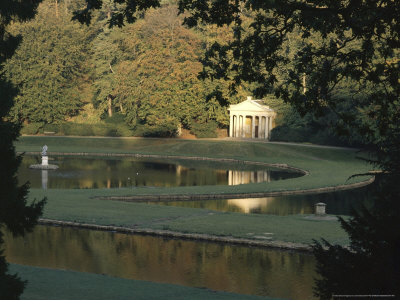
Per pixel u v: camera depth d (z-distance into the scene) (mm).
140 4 26953
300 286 34781
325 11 26953
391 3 25375
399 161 16594
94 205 64188
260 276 37219
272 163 128750
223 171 114250
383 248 16422
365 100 124562
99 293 27328
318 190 85312
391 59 101938
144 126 180625
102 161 127250
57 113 184500
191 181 96875
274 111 169500
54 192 74312
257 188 83688
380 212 16562
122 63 187000
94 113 194625
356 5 25969
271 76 27953
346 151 138750
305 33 28625
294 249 45219
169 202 73312
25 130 179500
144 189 80250
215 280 36094
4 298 17875
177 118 178875
